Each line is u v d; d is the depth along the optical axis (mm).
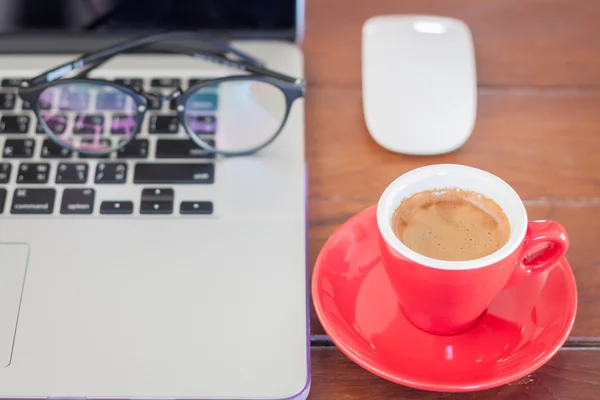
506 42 669
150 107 570
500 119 605
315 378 465
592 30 677
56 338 469
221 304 482
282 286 491
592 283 501
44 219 531
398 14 698
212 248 512
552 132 596
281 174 553
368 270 494
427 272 405
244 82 560
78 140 566
